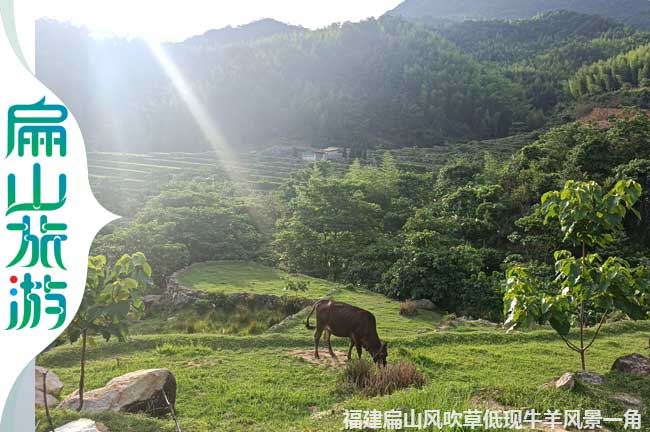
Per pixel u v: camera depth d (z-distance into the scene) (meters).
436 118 101.25
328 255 25.27
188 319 18.02
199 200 30.89
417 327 15.99
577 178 29.02
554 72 111.94
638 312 7.95
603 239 8.41
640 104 69.00
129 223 29.31
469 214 30.25
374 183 36.12
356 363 9.96
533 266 21.89
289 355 12.29
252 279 22.42
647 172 26.55
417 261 21.00
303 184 42.31
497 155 64.31
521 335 14.43
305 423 7.21
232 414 8.31
